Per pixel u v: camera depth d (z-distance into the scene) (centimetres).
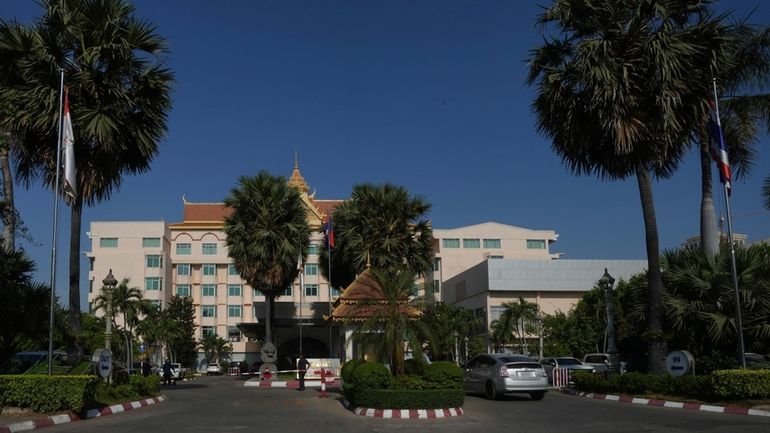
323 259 4478
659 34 1948
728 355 2038
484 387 2189
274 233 3856
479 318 6750
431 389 1680
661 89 1952
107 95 2045
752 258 2023
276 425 1471
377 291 2022
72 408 1563
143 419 1617
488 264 6681
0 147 1944
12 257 2222
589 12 2095
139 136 2123
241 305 9206
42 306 2234
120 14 2062
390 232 3934
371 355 1838
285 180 4100
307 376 3694
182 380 5531
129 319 6341
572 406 1869
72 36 2011
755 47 2356
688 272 2048
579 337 4975
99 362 1900
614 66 1983
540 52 2200
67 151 1788
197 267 9269
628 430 1295
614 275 6806
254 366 8862
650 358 2094
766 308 1939
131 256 8625
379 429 1391
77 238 2120
